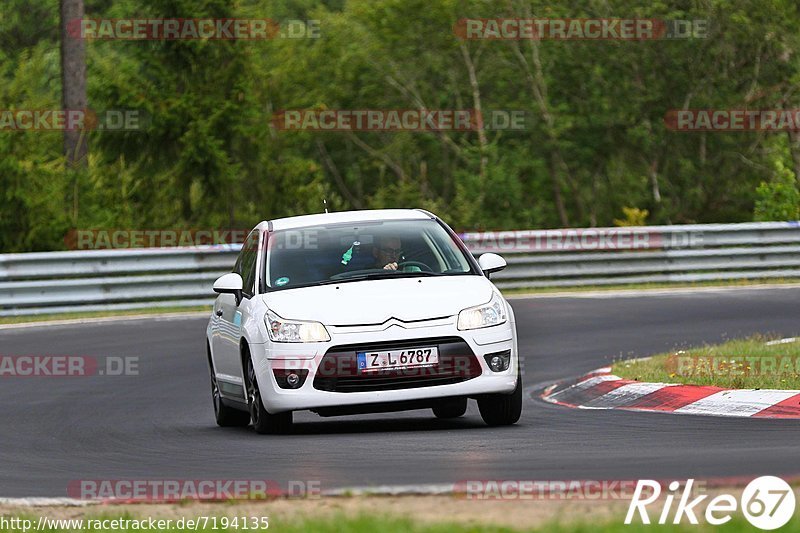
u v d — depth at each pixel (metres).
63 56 99.12
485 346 33.91
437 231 38.12
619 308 70.31
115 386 50.09
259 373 34.38
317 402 33.50
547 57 143.38
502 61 146.88
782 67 134.75
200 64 117.12
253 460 29.86
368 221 38.41
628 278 84.31
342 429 36.88
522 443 30.67
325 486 25.05
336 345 33.59
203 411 43.28
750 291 76.62
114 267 76.56
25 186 92.81
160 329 66.62
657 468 25.47
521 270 82.81
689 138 142.25
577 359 53.31
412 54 156.00
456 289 34.91
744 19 131.12
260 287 36.41
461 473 26.02
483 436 32.50
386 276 36.09
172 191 114.81
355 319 33.81
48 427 40.00
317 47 161.25
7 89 96.75
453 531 19.44
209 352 40.91
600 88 141.00
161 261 77.50
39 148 94.75
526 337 60.91
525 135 147.75
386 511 21.78
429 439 32.19
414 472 26.48
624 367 45.56
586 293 78.75
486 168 143.50
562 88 144.12
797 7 134.12
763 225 86.38
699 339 57.03
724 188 141.50
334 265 36.53
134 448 33.88
